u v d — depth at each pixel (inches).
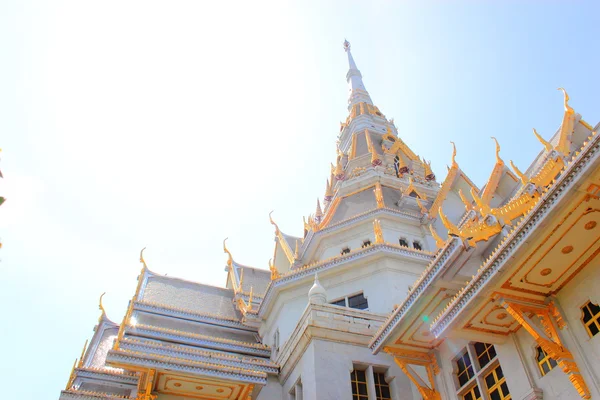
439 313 703.7
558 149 691.4
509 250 556.7
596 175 493.4
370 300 1040.8
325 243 1298.0
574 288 587.5
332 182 1631.4
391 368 881.5
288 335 1064.2
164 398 888.3
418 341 766.5
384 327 755.4
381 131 1866.4
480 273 589.0
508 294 597.3
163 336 1030.4
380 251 1088.2
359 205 1393.9
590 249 561.0
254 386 897.5
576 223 530.0
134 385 949.8
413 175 1579.7
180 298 1307.8
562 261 568.4
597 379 537.6
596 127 506.0
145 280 1333.7
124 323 1011.3
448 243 650.8
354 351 886.4
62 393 843.4
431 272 668.7
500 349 675.4
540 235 537.3
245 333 1196.5
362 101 2060.8
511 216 650.8
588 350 555.5
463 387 721.6
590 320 565.0
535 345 627.8
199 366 864.3
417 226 1315.2
